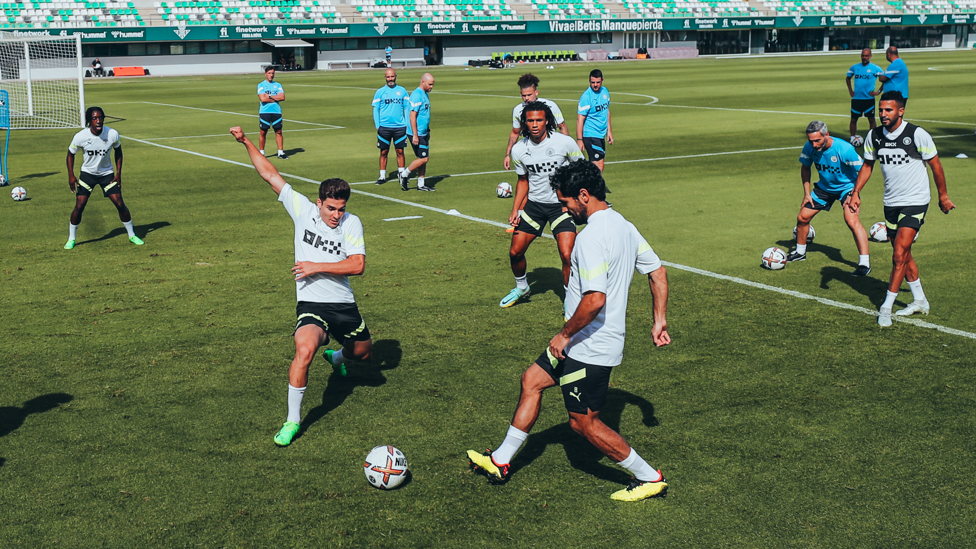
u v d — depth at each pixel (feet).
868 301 25.26
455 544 13.11
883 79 58.70
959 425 17.03
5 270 29.60
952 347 21.34
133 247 32.91
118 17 196.03
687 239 33.35
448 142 65.10
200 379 19.65
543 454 16.08
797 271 28.66
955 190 42.37
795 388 18.95
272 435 16.80
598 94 41.09
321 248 17.22
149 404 18.26
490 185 46.39
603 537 13.30
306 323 17.15
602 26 234.79
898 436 16.60
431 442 16.51
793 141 61.77
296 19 213.46
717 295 25.98
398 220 37.52
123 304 25.50
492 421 17.40
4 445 16.38
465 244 32.91
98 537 13.32
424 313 24.48
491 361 20.71
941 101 90.63
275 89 57.31
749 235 33.91
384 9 222.07
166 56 202.69
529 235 24.44
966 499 14.28
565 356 13.94
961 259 29.76
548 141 23.48
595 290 12.96
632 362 20.57
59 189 46.42
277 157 58.39
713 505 14.20
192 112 94.84
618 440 13.98
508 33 230.07
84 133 31.48
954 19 262.67
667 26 239.30
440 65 226.99
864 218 36.68
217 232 35.37
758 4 258.37
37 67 188.44
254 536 13.33
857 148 57.72
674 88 118.73
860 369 20.01
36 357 21.07
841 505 14.14
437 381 19.48
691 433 16.81
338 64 217.97
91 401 18.42
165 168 53.62
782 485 14.79
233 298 26.03
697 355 21.01
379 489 14.71
